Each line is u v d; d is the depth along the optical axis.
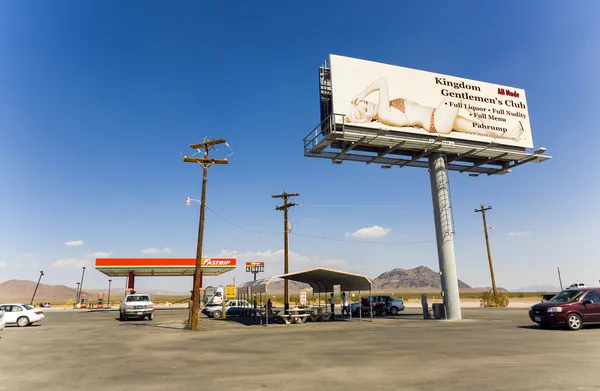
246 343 14.23
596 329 16.06
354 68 23.86
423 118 24.89
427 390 6.61
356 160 25.78
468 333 15.98
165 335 17.84
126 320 29.59
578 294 16.55
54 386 7.43
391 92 24.45
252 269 46.88
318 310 26.70
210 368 9.12
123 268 42.59
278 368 8.99
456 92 26.25
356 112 23.30
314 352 11.55
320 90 24.58
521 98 28.31
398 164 26.86
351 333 17.27
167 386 7.30
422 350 11.45
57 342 15.30
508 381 7.12
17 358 11.15
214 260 45.34
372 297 32.72
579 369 8.13
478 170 28.70
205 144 23.83
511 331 16.31
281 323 24.78
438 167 25.47
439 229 24.77
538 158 26.88
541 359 9.43
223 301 32.12
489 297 45.28
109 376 8.34
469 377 7.56
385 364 9.25
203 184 23.52
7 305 24.20
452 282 23.98
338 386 7.06
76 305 65.69
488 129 26.55
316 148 24.20
